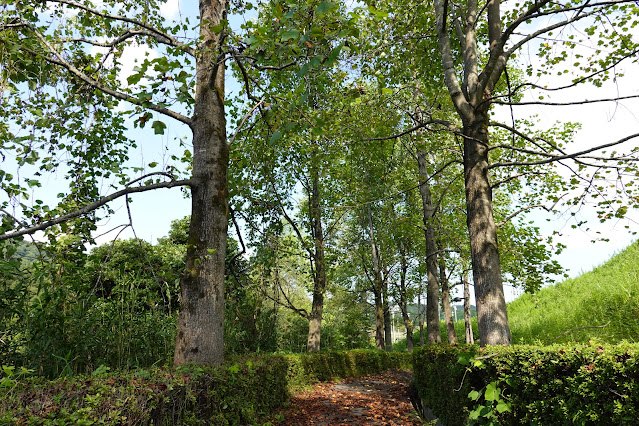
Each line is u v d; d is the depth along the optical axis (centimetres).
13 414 264
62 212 584
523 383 363
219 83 670
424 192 1427
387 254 2170
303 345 1794
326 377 1280
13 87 491
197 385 436
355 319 2503
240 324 1211
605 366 263
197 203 603
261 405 663
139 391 345
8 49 489
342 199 1673
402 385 1207
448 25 902
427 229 1408
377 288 2177
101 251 1258
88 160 710
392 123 873
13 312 525
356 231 2162
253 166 1000
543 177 981
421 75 1041
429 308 1370
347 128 823
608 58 708
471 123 706
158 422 357
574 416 279
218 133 637
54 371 483
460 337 2442
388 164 1549
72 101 610
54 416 270
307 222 1600
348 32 395
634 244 1706
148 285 727
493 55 680
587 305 1228
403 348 3319
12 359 514
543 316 1446
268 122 679
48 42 574
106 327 615
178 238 1734
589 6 591
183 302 561
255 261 1157
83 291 604
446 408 597
